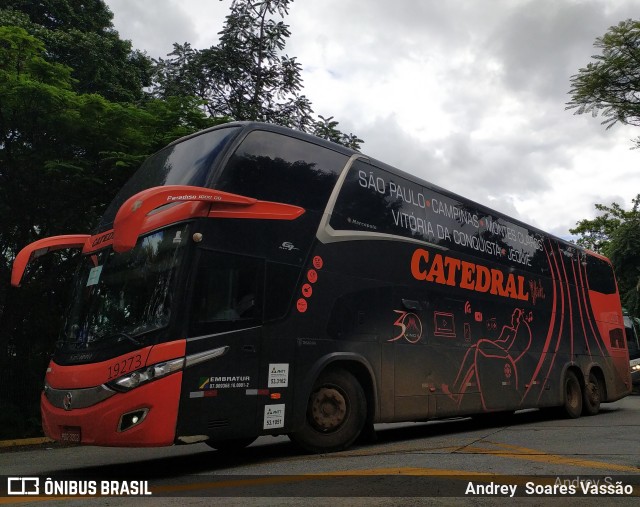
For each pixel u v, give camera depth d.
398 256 8.64
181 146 7.62
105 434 5.67
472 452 7.12
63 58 16.92
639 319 23.03
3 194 11.91
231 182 6.69
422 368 8.68
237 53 18.72
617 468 5.94
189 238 6.20
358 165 8.39
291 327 6.93
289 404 6.76
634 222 27.19
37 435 11.64
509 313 10.93
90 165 11.83
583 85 19.70
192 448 9.03
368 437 7.95
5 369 12.26
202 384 6.00
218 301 6.30
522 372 10.96
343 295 7.65
